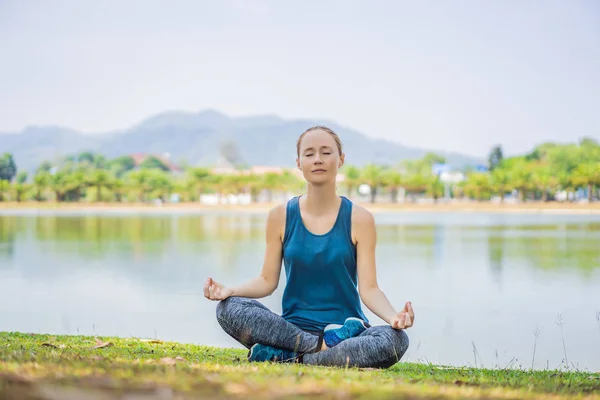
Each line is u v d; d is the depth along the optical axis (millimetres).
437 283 13070
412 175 89562
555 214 54688
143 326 8609
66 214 52875
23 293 11555
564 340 7758
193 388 2188
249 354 3771
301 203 4082
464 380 3232
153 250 19938
